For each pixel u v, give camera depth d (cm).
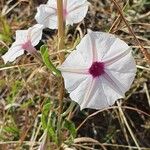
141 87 28
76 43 22
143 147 26
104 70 18
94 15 31
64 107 27
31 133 27
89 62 18
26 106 27
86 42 18
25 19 32
